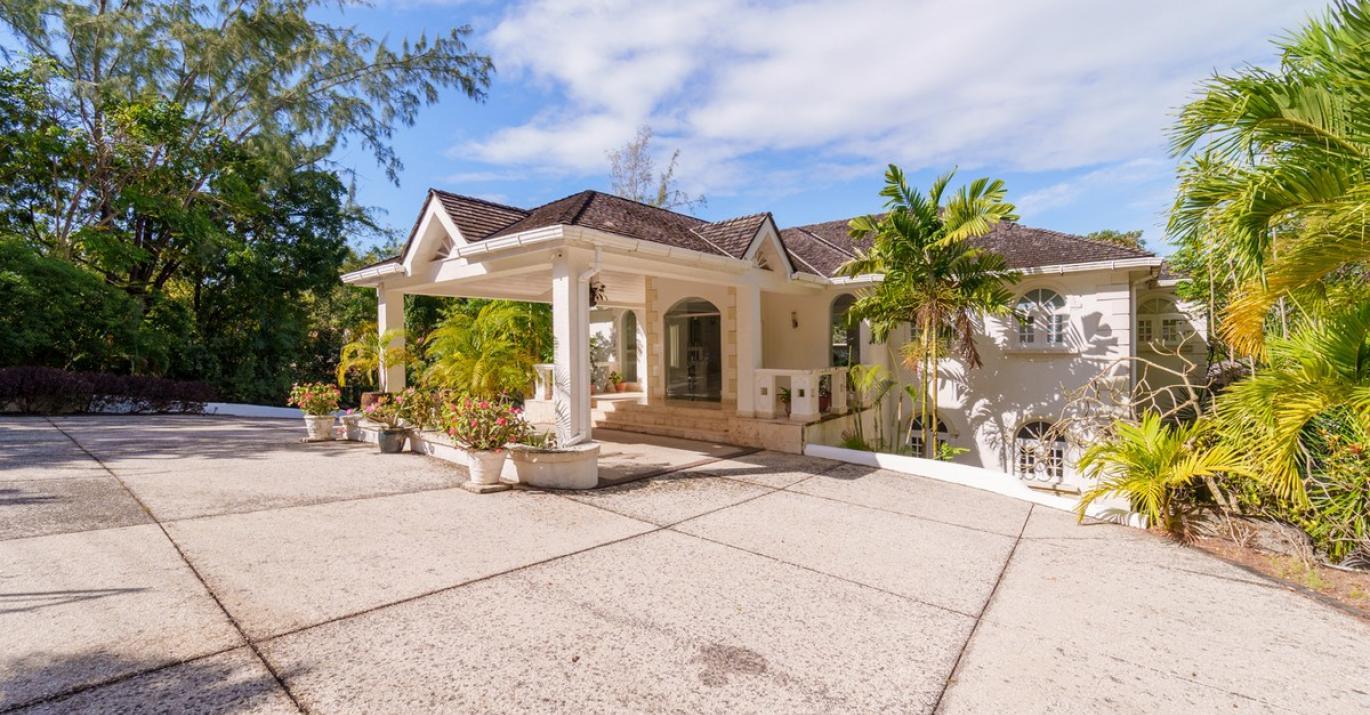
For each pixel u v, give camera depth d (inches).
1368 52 153.9
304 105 819.4
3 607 143.3
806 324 560.7
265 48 777.6
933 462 359.3
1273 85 160.7
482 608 158.2
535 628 148.0
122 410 589.3
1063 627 162.1
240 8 757.9
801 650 142.9
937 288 401.4
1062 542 241.9
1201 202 182.9
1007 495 320.8
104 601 149.4
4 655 121.3
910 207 411.8
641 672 128.9
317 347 1031.6
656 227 401.4
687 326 560.7
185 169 735.7
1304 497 205.6
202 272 821.2
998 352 505.0
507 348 414.6
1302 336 200.1
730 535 235.1
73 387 548.7
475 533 223.0
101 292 612.7
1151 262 425.1
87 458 327.3
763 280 458.0
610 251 329.7
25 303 553.6
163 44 710.5
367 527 223.6
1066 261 466.0
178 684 114.4
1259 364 322.0
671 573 191.3
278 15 767.1
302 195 891.4
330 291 940.0
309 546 199.5
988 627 160.4
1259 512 236.8
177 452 359.3
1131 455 268.4
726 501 288.4
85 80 682.2
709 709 116.0
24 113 617.3
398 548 202.2
